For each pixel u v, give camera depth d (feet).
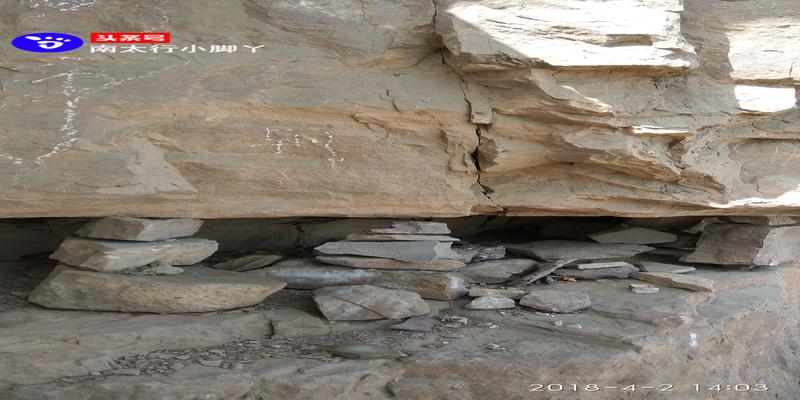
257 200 22.58
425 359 20.48
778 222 28.99
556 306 23.88
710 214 26.81
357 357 20.54
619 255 28.84
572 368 20.51
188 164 21.61
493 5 22.77
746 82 25.12
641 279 27.04
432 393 19.99
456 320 23.49
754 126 26.12
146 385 18.12
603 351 21.30
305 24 22.38
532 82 22.62
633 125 23.77
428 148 23.53
